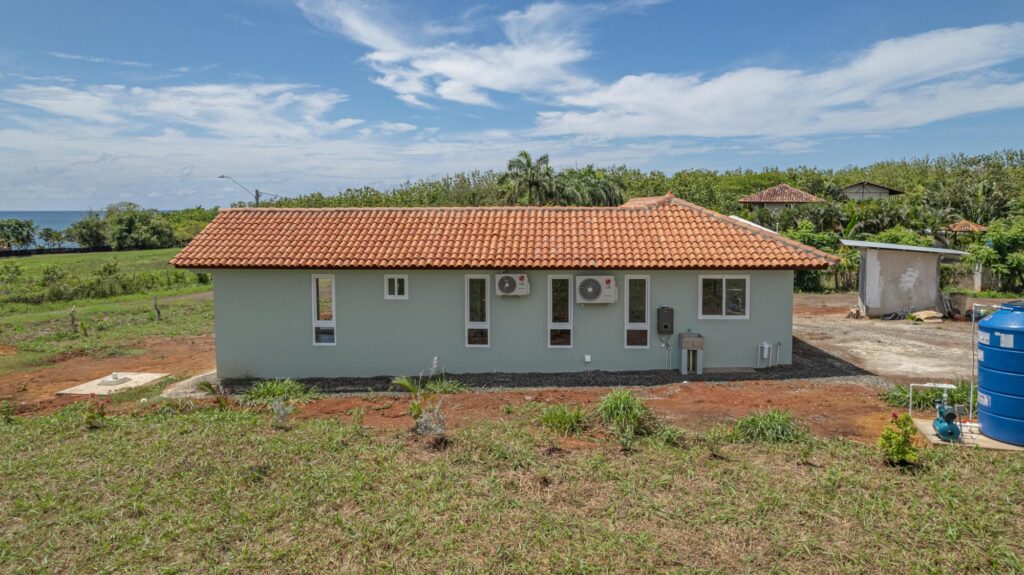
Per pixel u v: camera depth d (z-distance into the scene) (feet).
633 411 32.78
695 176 253.03
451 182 197.88
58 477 27.40
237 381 49.16
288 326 49.70
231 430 33.58
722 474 26.48
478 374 48.85
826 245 114.11
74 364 57.77
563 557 20.21
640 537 21.31
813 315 77.56
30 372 54.65
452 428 33.88
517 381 46.24
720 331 48.24
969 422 32.42
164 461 29.07
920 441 30.48
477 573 19.44
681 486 25.43
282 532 22.36
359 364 49.67
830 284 102.58
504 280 47.67
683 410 37.06
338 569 19.90
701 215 53.83
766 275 47.80
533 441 30.86
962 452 28.37
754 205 189.26
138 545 21.44
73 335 71.82
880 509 23.07
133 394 45.68
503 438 31.42
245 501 24.75
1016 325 28.55
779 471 26.91
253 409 39.70
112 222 257.14
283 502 24.47
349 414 38.24
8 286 119.24
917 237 110.42
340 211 56.70
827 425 33.63
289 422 35.63
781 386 42.86
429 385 44.65
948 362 49.96
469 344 49.19
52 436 33.58
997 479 25.44
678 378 46.14
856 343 58.44
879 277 74.18
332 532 22.18
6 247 252.21
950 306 73.67
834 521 22.39
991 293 86.33
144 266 167.53
